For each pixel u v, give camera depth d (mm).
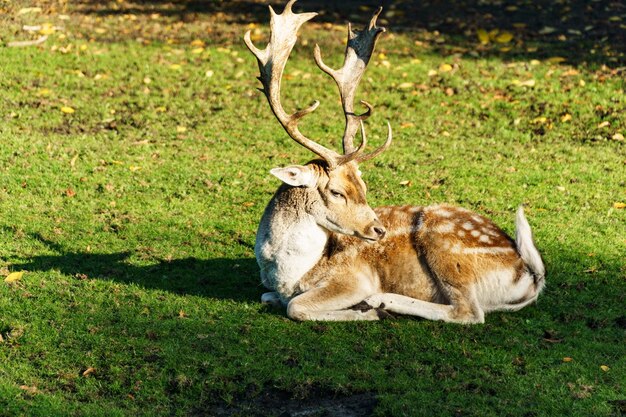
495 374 8773
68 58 19812
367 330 9602
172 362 8922
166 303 10266
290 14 10258
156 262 11492
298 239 9859
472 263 9883
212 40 21406
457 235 9945
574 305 10297
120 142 15961
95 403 8305
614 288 10766
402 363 8945
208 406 8305
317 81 18984
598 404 8219
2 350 9164
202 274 11188
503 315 10000
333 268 10008
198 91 18484
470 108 17750
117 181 14250
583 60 20156
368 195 13789
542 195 13852
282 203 9930
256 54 10062
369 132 16594
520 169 14961
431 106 17812
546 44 21422
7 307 10078
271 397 8438
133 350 9172
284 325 9711
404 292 10117
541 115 17344
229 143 16047
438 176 14586
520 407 8172
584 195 13875
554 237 12211
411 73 19391
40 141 15703
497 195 13844
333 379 8625
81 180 14203
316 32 22000
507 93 18344
